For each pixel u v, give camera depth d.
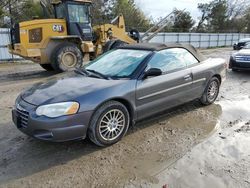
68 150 3.75
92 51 10.96
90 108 3.57
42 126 3.39
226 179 3.07
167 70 4.60
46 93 3.72
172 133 4.32
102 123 3.75
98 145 3.80
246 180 3.05
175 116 5.06
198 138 4.14
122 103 3.99
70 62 10.24
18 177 3.13
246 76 9.21
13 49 10.46
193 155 3.62
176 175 3.15
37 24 9.66
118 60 4.62
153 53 4.48
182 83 4.80
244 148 3.83
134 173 3.20
